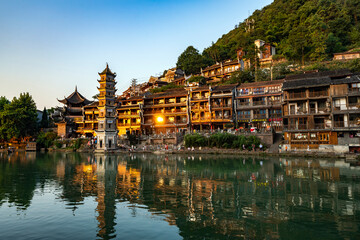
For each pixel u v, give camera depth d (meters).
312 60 79.62
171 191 22.72
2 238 13.12
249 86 66.12
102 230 14.13
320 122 48.66
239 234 13.45
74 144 80.38
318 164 36.28
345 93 45.44
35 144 86.88
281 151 47.91
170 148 64.06
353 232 13.48
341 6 101.19
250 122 64.31
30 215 16.81
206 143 58.66
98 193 22.55
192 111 73.75
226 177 28.67
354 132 44.84
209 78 99.38
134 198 20.61
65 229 14.34
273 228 14.11
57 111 102.19
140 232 13.80
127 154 64.31
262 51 91.88
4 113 85.19
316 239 12.73
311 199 19.36
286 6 120.69
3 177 31.81
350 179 26.05
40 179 30.16
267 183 25.02
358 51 73.06
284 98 52.59
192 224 14.86
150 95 86.06
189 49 130.12
